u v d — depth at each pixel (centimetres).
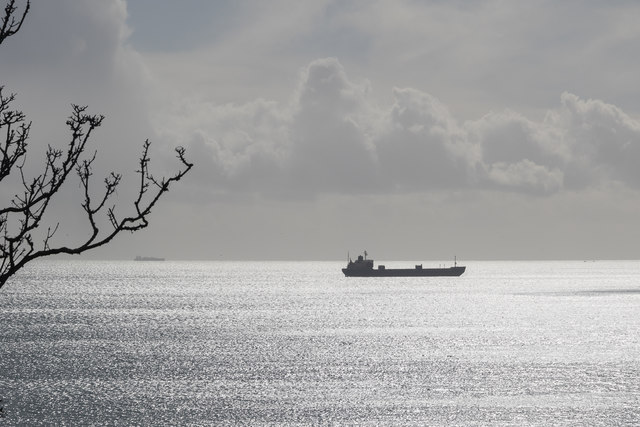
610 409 15238
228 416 14738
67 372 19988
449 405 15762
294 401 16175
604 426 13762
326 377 19375
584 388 17638
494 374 19862
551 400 16212
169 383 18350
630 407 15412
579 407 15475
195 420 14400
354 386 18062
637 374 19838
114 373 19875
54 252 2347
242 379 19012
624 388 17612
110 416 14675
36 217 2334
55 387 17688
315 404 15862
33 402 15925
